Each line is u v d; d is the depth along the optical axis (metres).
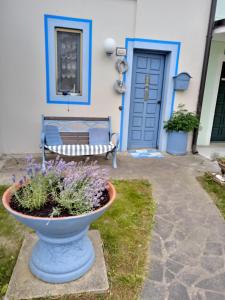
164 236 2.36
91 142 4.35
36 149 4.66
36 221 1.45
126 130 5.00
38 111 4.48
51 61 4.30
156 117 5.31
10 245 2.13
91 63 4.47
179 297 1.69
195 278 1.87
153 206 2.91
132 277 1.84
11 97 4.32
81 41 4.34
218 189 3.45
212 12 4.61
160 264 2.00
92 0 4.18
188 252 2.15
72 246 1.72
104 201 1.79
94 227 2.42
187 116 4.96
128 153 5.05
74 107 4.61
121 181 3.59
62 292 1.66
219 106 6.10
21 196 1.74
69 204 1.61
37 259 1.76
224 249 2.22
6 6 3.92
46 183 1.80
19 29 4.05
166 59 4.95
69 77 4.52
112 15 4.33
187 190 3.39
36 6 4.01
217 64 5.54
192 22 4.69
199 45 4.86
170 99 5.03
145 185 3.48
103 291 1.70
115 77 4.63
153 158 4.79
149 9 4.43
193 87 5.07
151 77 5.02
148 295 1.69
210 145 6.05
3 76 4.20
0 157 4.36
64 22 4.17
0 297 1.62
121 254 2.08
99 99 4.68
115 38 4.45
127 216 2.65
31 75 4.29
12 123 4.44
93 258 1.92
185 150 5.14
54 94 4.46
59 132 4.31
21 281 1.72
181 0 4.51
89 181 1.84
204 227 2.55
